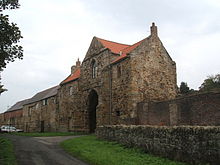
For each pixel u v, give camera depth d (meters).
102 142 19.70
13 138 27.69
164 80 29.48
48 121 50.00
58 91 46.12
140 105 25.83
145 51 28.64
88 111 35.25
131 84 26.77
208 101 17.97
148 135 14.38
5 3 11.98
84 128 35.00
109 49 31.31
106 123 29.70
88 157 13.88
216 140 9.73
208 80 55.16
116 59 30.61
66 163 12.92
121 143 17.84
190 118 19.34
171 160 11.95
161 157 12.73
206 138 10.20
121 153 14.64
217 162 9.62
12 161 12.79
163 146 12.88
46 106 51.75
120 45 35.28
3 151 15.64
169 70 30.33
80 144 19.52
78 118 36.62
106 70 31.06
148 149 14.26
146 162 11.86
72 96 39.97
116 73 29.55
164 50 30.56
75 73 44.91
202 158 10.30
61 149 18.34
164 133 12.88
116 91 29.12
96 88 32.75
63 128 42.25
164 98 28.95
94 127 35.47
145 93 27.50
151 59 28.94
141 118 25.42
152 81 28.41
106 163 12.08
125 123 26.80
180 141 11.64
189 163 10.92
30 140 25.23
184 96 20.23
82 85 36.75
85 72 36.28
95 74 33.94
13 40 12.45
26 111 62.94
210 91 17.95
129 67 27.33
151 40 29.53
